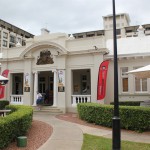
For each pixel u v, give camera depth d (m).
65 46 24.67
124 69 23.38
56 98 24.64
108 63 21.38
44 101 28.11
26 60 26.66
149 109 12.91
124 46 24.78
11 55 28.25
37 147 9.80
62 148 9.56
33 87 26.42
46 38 25.89
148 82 22.25
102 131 13.29
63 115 21.66
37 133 12.42
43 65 25.73
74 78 28.20
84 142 10.52
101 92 21.11
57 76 24.77
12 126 9.79
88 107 16.30
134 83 22.69
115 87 9.01
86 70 27.05
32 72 26.36
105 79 21.11
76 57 24.23
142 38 25.30
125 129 13.68
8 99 27.83
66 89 24.33
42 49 25.91
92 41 23.58
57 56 24.81
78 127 14.48
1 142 8.70
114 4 9.63
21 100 27.11
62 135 12.05
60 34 25.08
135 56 22.59
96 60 23.05
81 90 27.88
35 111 24.47
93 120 15.68
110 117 14.27
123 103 21.67
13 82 29.94
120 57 23.08
